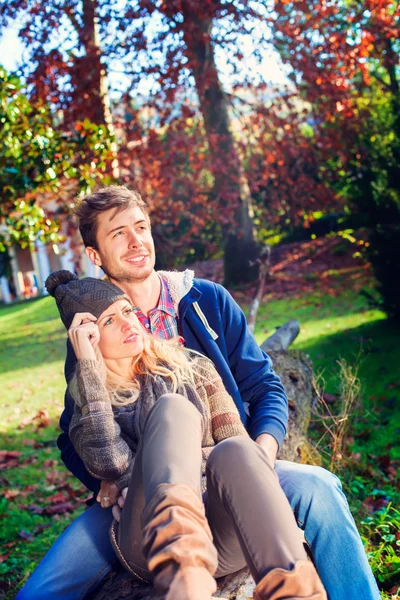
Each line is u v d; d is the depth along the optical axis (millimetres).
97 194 2588
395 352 7699
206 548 1619
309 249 16219
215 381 2400
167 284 2686
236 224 14820
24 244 6957
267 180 15703
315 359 8094
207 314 2686
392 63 13438
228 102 14172
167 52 11867
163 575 1569
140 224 2584
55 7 11750
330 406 6055
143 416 2285
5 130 6109
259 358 2734
